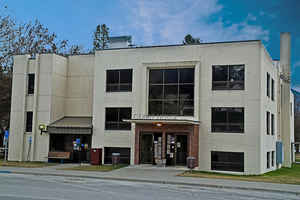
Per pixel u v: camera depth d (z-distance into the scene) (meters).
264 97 24.72
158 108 25.62
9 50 35.84
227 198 13.06
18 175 19.52
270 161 26.81
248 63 23.81
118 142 26.33
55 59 28.61
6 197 11.95
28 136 28.42
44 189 14.02
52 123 28.12
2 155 33.91
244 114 23.64
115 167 23.47
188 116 24.72
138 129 25.11
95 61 27.58
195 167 23.47
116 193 13.45
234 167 23.58
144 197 12.60
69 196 12.44
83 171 21.27
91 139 27.48
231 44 24.31
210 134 24.27
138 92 26.08
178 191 14.53
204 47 24.86
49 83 28.22
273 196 14.14
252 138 23.33
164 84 25.67
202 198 12.79
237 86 23.98
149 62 25.94
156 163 24.69
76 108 29.62
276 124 29.94
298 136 71.81
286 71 33.53
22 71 29.09
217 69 24.53
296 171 28.34
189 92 24.98
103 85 27.19
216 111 24.34
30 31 38.19
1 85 34.69
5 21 35.62
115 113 26.73
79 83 29.78
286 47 33.53
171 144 24.34
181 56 25.31
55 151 27.77
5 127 37.09
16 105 28.97
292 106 42.28
